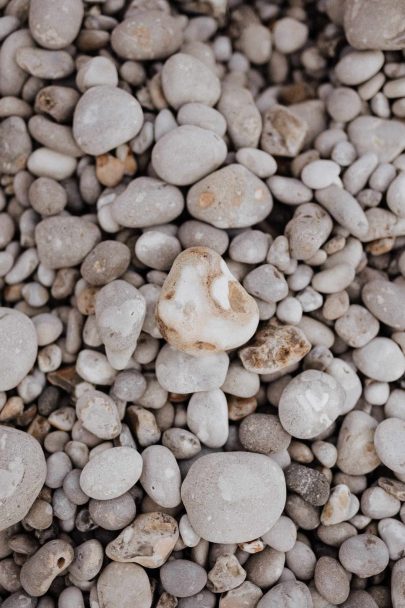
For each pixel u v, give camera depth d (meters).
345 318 0.50
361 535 0.47
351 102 0.53
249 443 0.48
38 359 0.50
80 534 0.47
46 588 0.45
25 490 0.45
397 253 0.52
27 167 0.52
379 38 0.51
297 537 0.48
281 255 0.49
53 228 0.50
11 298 0.52
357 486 0.49
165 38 0.52
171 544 0.46
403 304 0.49
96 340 0.49
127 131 0.50
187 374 0.48
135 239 0.51
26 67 0.51
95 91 0.50
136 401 0.49
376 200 0.51
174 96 0.51
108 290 0.48
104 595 0.45
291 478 0.47
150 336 0.49
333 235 0.51
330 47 0.56
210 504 0.45
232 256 0.50
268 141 0.53
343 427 0.49
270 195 0.51
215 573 0.46
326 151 0.53
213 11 0.57
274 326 0.49
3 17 0.53
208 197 0.49
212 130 0.51
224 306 0.46
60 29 0.51
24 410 0.50
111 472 0.46
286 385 0.49
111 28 0.54
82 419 0.47
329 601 0.46
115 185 0.52
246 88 0.57
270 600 0.45
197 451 0.48
